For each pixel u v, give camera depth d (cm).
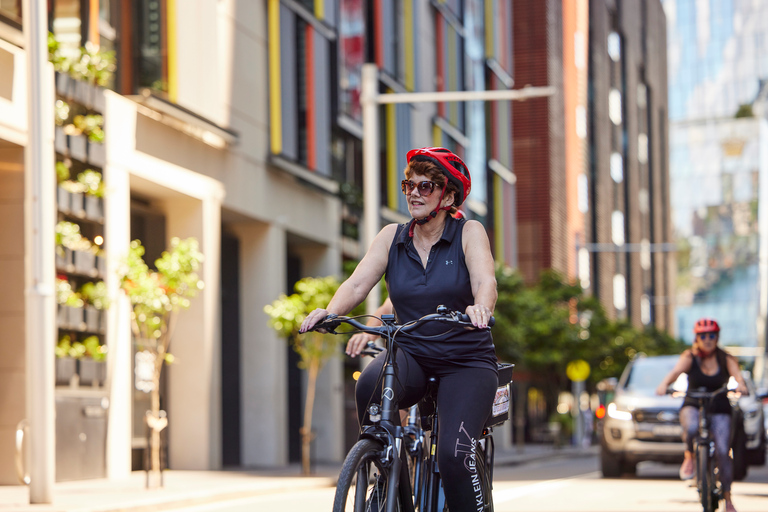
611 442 2136
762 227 16875
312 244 3111
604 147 9762
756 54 17312
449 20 4394
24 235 1811
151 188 2272
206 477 2112
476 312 577
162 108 2191
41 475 1367
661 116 14325
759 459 2492
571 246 7494
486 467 675
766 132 17062
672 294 14538
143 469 2350
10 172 1812
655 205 13262
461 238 632
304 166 2859
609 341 5253
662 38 14700
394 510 568
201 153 2406
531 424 5547
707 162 17375
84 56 1961
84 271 1938
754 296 16750
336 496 537
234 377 2755
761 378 16225
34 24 1405
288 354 3120
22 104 1791
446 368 623
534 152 6488
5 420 1792
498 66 5241
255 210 2659
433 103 4119
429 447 652
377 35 3500
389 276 641
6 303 1809
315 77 2950
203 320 2402
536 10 6594
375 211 2459
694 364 1246
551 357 4425
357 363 3291
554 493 1734
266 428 2739
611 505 1513
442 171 624
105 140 2028
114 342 2028
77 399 1895
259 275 2756
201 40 2373
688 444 1242
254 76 2667
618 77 11044
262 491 1803
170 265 1880
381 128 3531
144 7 2203
